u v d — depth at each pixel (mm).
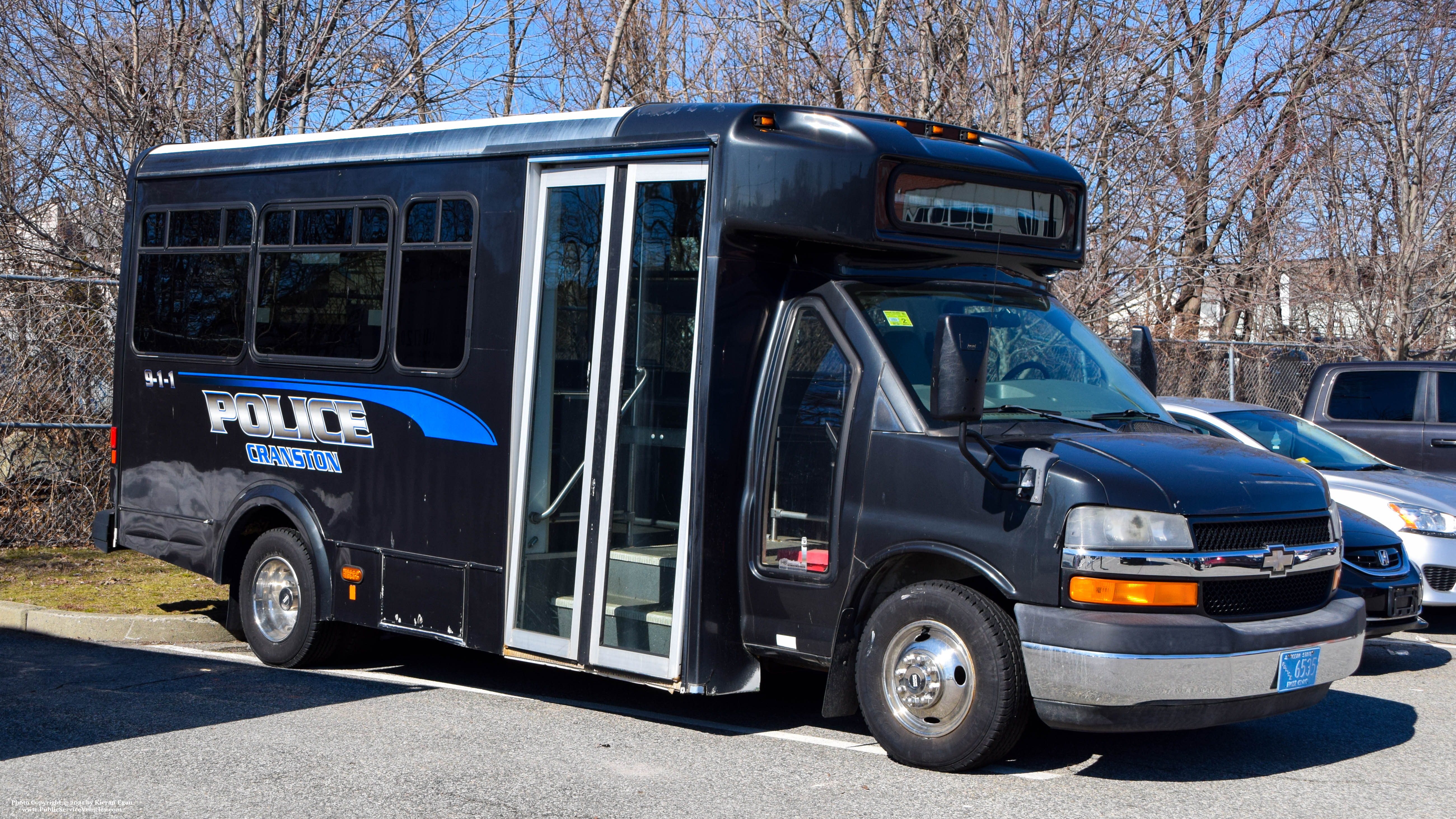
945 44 15703
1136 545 5496
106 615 9289
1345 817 5414
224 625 9266
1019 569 5648
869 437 6129
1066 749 6469
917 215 6496
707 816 5336
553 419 7039
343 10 15391
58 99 14617
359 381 7879
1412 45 18359
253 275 8531
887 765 6121
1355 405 13398
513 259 7188
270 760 6121
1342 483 9961
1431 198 18078
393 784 5762
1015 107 15109
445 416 7441
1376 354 18031
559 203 7078
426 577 7508
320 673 8273
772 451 6449
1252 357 17406
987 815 5359
